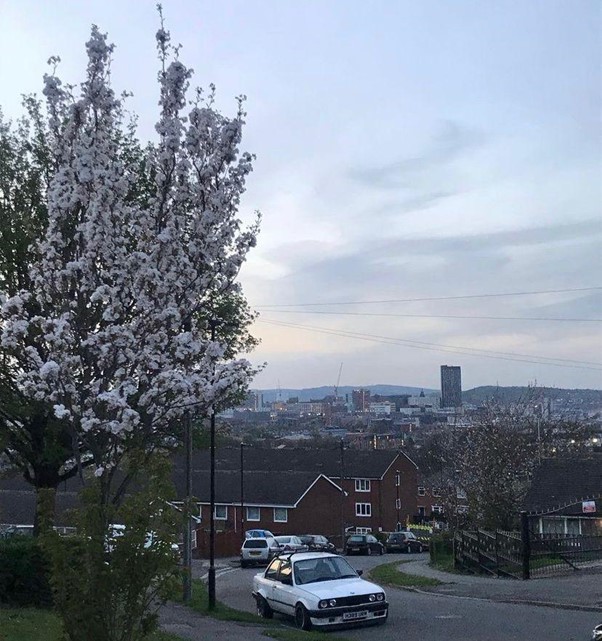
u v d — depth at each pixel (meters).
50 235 11.50
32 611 14.97
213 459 19.06
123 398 10.38
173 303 11.44
